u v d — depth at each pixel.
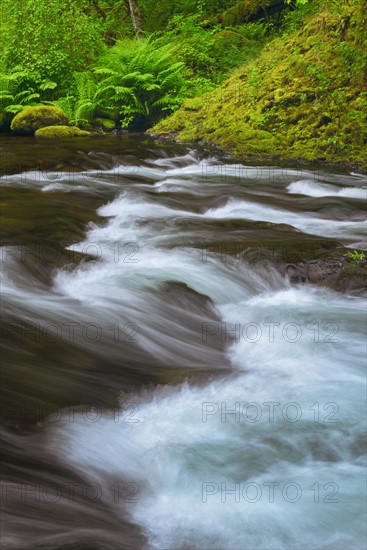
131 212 9.00
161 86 16.67
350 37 13.51
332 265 6.83
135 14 19.95
